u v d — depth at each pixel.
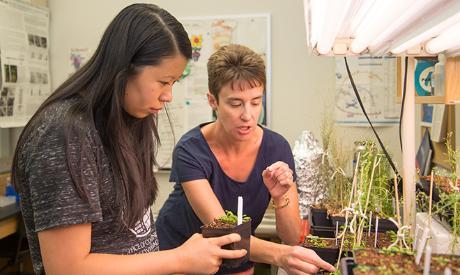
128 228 1.07
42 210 0.89
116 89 0.96
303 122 2.92
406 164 1.34
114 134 1.01
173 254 1.00
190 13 3.00
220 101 1.43
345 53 1.54
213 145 1.55
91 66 0.99
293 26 2.90
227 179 1.54
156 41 0.95
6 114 2.81
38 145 0.90
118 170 1.02
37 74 3.05
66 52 3.17
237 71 1.35
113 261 0.95
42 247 0.91
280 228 1.54
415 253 0.88
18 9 2.87
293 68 2.91
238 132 1.44
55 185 0.89
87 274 0.92
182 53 1.00
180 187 1.64
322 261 1.18
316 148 2.23
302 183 2.18
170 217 1.67
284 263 1.22
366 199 1.29
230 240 1.06
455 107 1.79
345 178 1.84
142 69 0.96
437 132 1.95
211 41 2.98
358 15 1.13
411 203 1.32
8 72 2.80
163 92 1.01
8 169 3.14
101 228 1.03
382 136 2.76
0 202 2.81
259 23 2.92
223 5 2.97
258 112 1.45
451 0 0.78
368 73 2.75
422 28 1.01
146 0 3.03
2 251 2.80
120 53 0.95
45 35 3.12
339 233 1.46
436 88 1.37
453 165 1.40
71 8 3.14
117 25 0.97
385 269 0.80
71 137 0.91
